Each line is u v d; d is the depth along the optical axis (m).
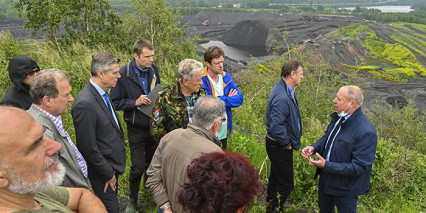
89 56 8.73
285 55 12.05
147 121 3.54
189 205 1.16
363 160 3.09
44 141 1.04
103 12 17.28
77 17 16.58
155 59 10.70
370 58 95.00
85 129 2.53
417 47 112.69
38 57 8.83
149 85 3.75
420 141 13.85
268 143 3.63
